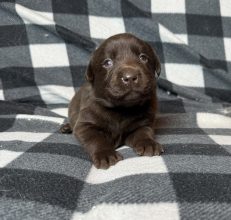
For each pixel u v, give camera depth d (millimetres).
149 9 700
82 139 454
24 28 670
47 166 385
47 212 310
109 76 454
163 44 688
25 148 449
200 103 663
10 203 318
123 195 321
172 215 298
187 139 480
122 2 683
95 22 684
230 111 638
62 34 670
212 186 330
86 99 508
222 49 701
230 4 702
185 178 344
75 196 333
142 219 297
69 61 685
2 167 383
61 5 681
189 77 696
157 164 383
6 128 557
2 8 662
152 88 452
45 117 589
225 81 689
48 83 682
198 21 703
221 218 294
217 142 472
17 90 674
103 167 397
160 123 588
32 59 676
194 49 697
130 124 485
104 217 304
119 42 464
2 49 667
